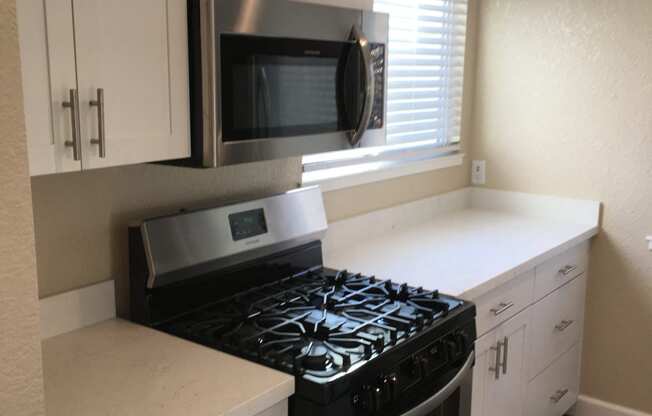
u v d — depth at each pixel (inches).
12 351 37.0
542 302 106.2
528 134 126.8
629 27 113.2
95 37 52.8
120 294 72.9
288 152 70.0
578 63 119.2
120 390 55.7
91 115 53.4
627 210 117.7
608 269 121.3
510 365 99.0
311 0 71.4
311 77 71.1
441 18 120.9
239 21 62.2
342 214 105.7
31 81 48.9
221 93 61.9
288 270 85.3
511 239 109.7
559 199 124.3
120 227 71.9
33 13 48.4
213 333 67.4
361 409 60.2
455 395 76.5
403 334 67.4
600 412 125.4
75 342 65.6
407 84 115.6
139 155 57.9
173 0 58.9
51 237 66.2
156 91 58.6
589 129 119.6
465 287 83.8
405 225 118.8
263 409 55.7
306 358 60.2
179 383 57.0
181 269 71.0
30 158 49.6
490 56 129.4
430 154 123.3
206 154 62.5
